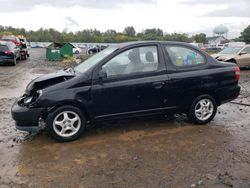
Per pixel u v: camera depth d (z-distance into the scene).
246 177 3.79
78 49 42.06
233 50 17.33
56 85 4.96
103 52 5.71
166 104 5.54
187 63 5.70
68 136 5.04
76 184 3.66
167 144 4.90
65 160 4.34
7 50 19.78
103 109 5.17
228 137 5.23
